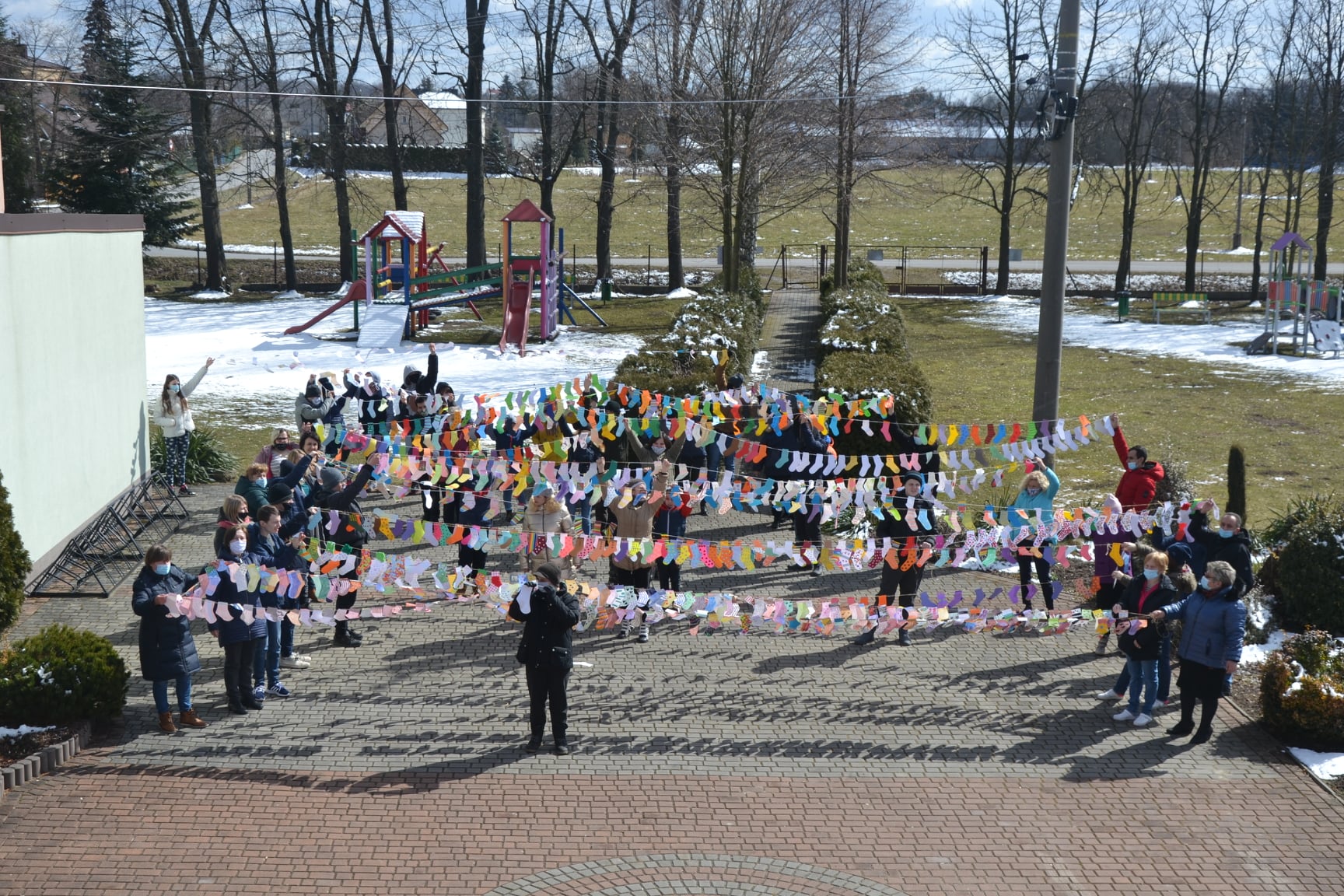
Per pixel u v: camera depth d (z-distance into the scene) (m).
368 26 36.66
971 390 24.77
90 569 12.92
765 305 34.44
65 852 7.53
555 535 10.17
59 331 13.85
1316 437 20.20
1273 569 12.70
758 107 28.62
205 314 33.62
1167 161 42.47
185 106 42.31
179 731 9.33
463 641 11.44
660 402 15.07
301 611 9.58
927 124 42.16
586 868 7.54
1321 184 36.22
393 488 12.05
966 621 10.16
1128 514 10.83
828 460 12.50
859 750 9.34
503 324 29.09
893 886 7.44
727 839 7.93
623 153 39.72
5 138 40.78
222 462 18.09
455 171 72.19
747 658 11.21
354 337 29.94
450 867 7.49
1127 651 9.85
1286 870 7.73
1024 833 8.12
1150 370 26.72
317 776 8.65
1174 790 8.80
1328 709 9.34
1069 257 54.69
